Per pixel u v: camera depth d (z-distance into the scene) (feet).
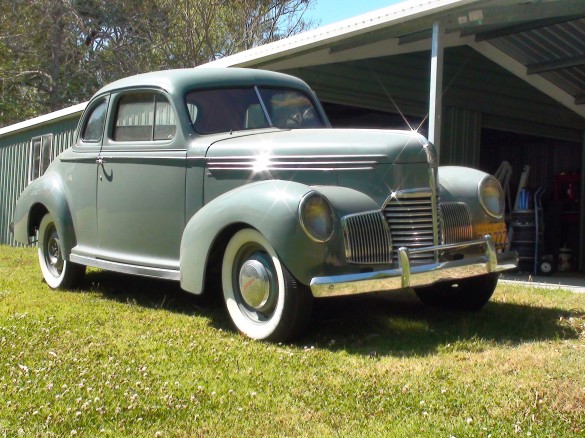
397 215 15.49
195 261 16.33
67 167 21.84
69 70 80.33
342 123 41.11
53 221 21.98
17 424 10.48
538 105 40.52
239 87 19.44
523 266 34.99
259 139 17.19
